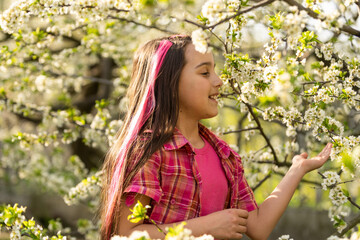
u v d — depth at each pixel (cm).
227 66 195
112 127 333
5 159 562
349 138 185
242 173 196
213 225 161
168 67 181
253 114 241
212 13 147
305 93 200
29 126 638
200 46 148
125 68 435
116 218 167
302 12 146
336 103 318
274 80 179
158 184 165
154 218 164
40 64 430
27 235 210
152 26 291
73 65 554
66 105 475
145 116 183
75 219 657
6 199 689
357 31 169
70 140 367
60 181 543
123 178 168
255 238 183
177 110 178
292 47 187
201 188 171
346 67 226
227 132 267
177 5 187
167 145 170
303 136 355
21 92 420
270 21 182
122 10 186
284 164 296
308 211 673
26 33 328
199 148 183
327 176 193
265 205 186
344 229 216
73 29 334
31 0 194
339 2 173
